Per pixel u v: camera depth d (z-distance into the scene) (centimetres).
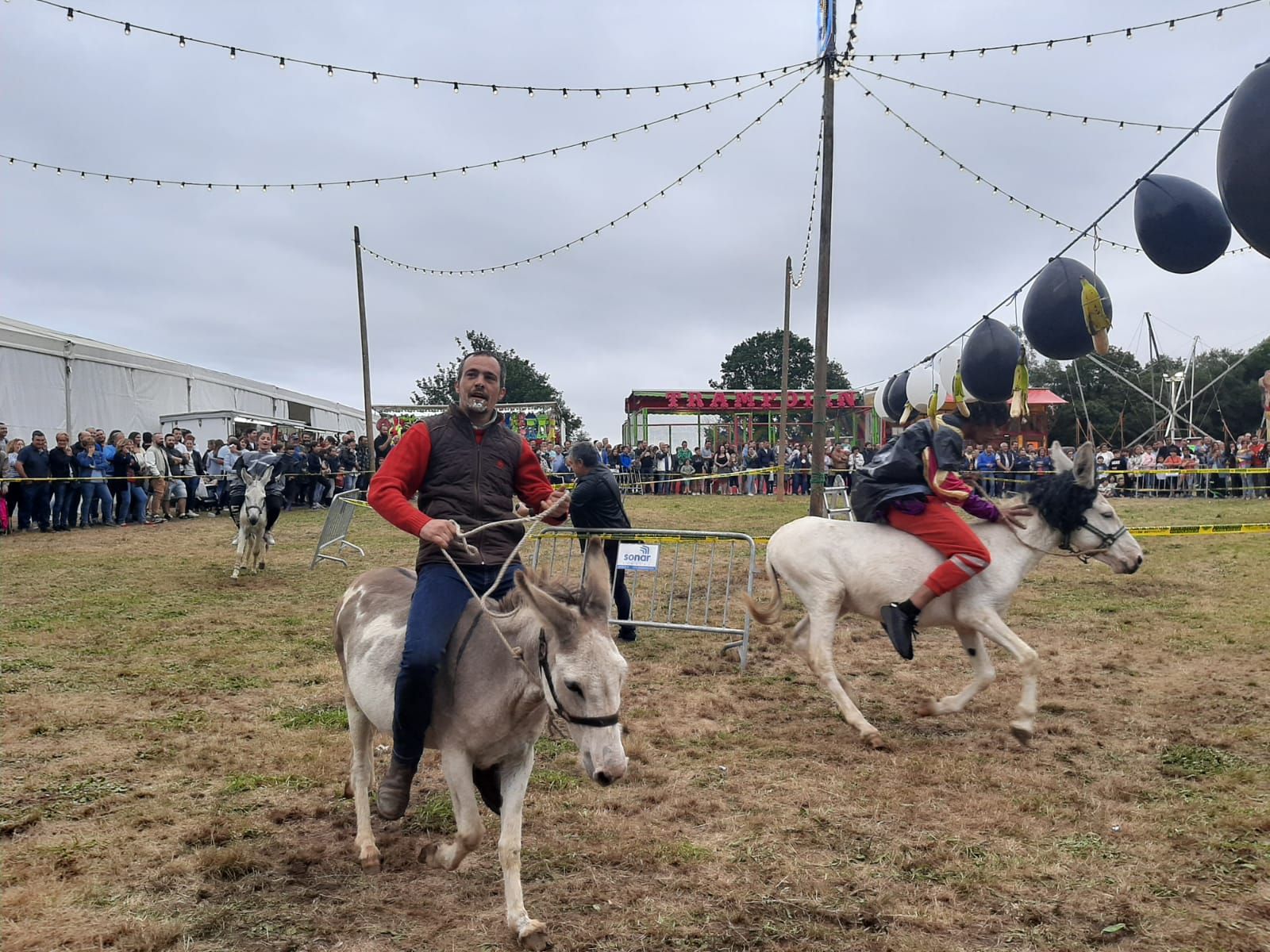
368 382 2731
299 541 1786
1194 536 1773
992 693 741
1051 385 5734
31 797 512
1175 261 685
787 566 663
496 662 356
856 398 3531
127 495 2045
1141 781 539
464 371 413
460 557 401
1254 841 450
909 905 395
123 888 409
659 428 3547
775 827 479
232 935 371
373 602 425
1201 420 5338
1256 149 504
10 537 1783
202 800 513
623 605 933
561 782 545
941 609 627
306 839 466
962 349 962
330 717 665
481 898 405
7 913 383
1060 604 1112
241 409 3197
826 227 1337
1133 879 415
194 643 899
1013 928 376
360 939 369
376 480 398
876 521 653
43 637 913
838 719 677
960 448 620
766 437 3594
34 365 2112
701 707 704
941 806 506
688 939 369
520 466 432
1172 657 839
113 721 651
